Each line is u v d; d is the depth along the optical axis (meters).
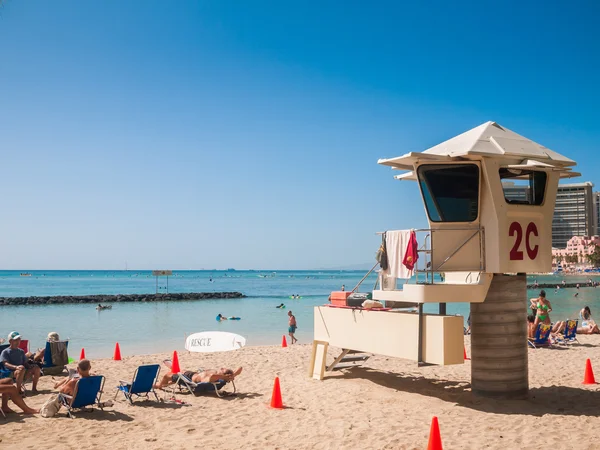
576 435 7.91
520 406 9.59
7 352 10.99
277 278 187.62
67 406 9.33
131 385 10.19
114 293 80.25
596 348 17.72
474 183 9.66
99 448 7.60
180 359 16.69
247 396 10.96
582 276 171.00
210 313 43.06
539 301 18.00
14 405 10.18
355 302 12.53
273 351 18.62
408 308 12.49
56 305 54.41
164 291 86.88
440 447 7.16
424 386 11.72
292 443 7.87
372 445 7.69
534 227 9.98
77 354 21.25
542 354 16.50
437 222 9.99
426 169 10.02
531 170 10.10
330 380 12.42
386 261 10.96
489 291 10.05
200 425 8.84
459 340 9.66
